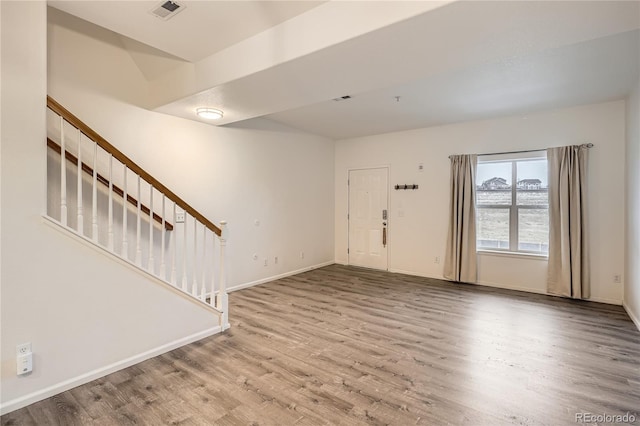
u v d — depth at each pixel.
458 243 5.24
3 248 1.99
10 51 2.01
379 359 2.71
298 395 2.21
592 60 2.94
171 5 2.22
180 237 4.09
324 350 2.88
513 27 2.01
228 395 2.21
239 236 4.89
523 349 2.90
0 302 1.99
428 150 5.64
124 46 3.49
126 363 2.56
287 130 5.68
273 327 3.40
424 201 5.70
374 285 5.12
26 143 2.07
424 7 1.86
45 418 1.97
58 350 2.22
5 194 2.00
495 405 2.10
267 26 2.51
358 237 6.56
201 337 3.09
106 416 1.99
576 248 4.32
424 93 3.85
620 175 4.12
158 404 2.11
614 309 3.98
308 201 6.20
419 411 2.04
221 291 3.31
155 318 2.76
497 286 5.03
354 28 2.13
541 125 4.63
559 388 2.29
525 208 4.89
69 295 2.27
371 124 5.43
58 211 3.00
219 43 2.77
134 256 3.58
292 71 2.64
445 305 4.13
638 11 1.83
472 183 5.14
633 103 3.60
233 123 4.77
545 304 4.17
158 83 3.57
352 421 1.95
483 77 3.34
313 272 6.06
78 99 3.21
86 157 3.21
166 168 3.95
